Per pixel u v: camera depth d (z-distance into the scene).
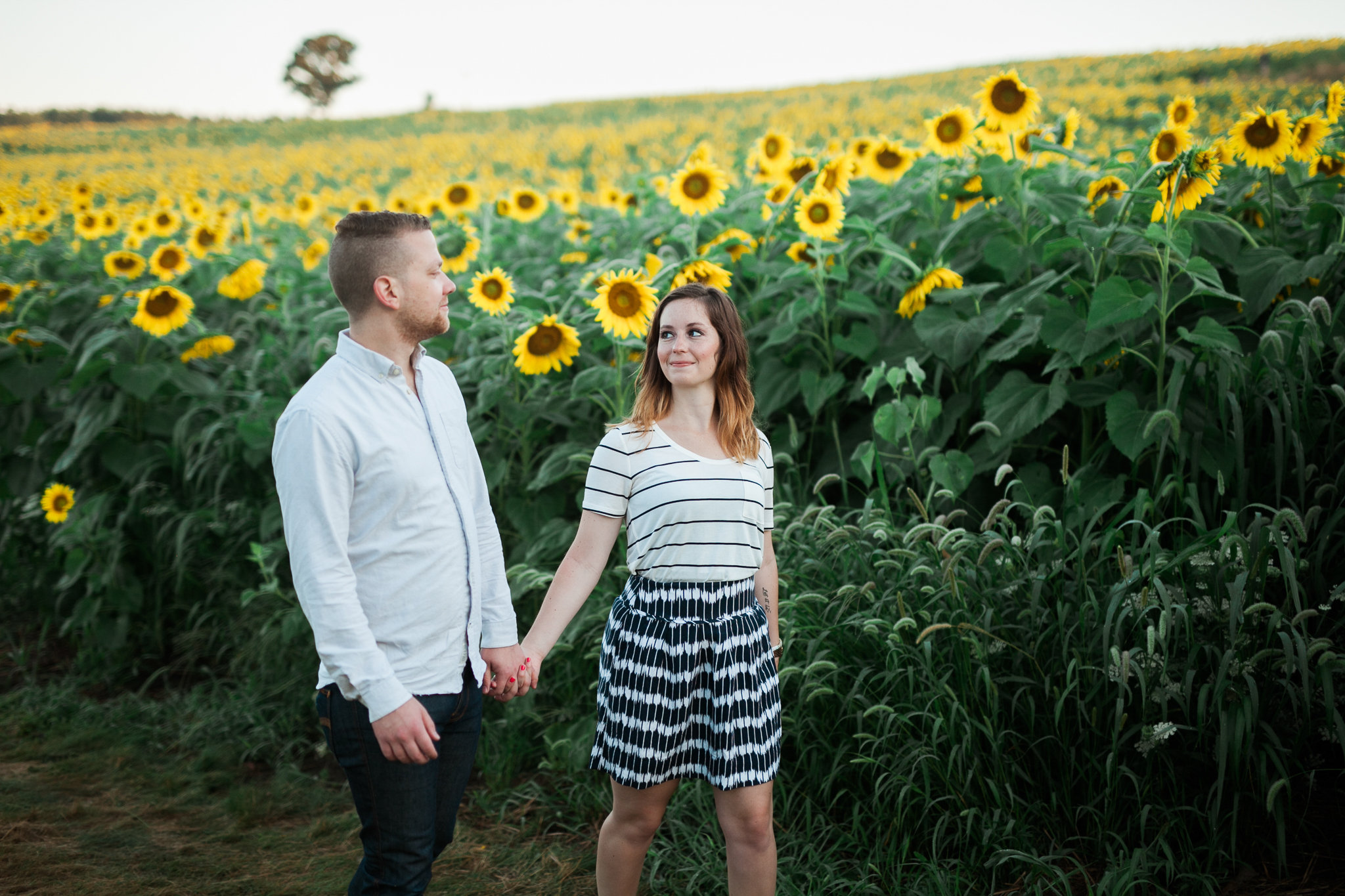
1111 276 3.24
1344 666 2.32
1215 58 33.19
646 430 2.19
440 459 1.97
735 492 2.14
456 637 1.98
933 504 3.49
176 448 4.45
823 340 3.80
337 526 1.81
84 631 4.39
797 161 4.52
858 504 3.71
